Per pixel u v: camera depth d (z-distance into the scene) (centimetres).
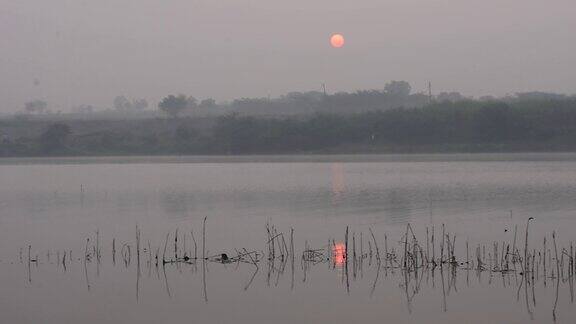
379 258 2844
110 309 2177
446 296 2280
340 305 2183
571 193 5084
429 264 2753
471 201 4738
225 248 3136
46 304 2241
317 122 12294
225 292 2362
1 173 8456
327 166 8856
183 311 2142
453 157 10162
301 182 6512
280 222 3894
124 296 2333
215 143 12669
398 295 2298
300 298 2270
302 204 4756
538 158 9394
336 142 11956
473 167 7950
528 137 10962
